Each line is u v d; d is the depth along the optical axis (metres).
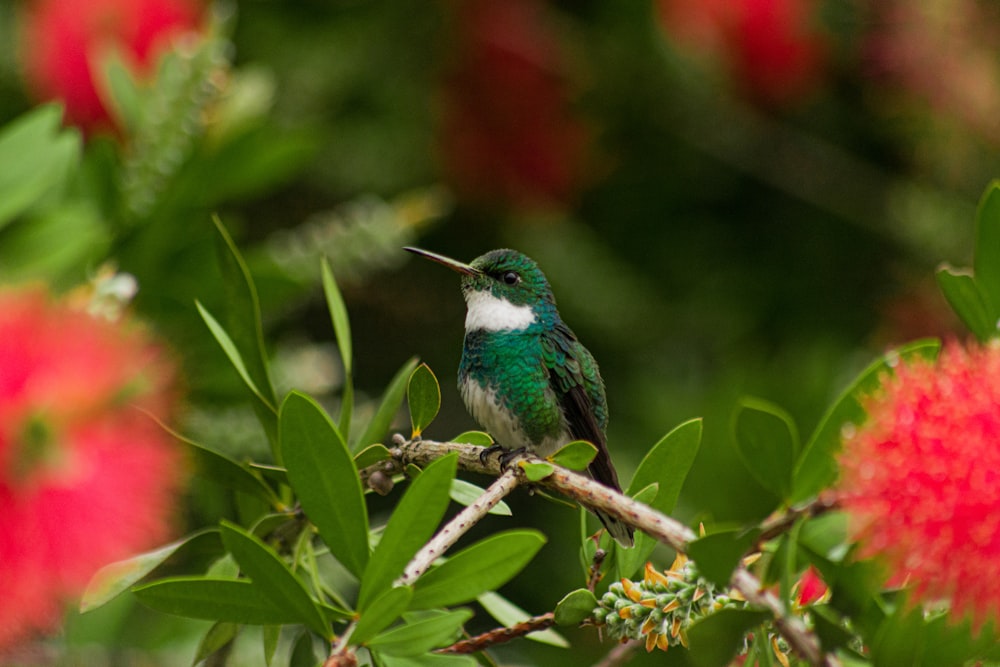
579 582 8.78
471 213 11.20
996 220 3.90
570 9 11.41
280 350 6.01
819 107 11.72
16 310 2.75
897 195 11.26
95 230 4.93
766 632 3.39
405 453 4.07
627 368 10.70
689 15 11.13
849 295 11.39
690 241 11.53
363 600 3.25
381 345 11.63
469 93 10.81
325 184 10.55
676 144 11.59
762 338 11.14
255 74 6.31
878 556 3.02
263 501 4.37
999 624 2.93
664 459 3.93
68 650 4.84
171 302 5.39
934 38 10.86
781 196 11.70
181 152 5.59
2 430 2.62
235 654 5.27
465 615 3.20
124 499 2.73
